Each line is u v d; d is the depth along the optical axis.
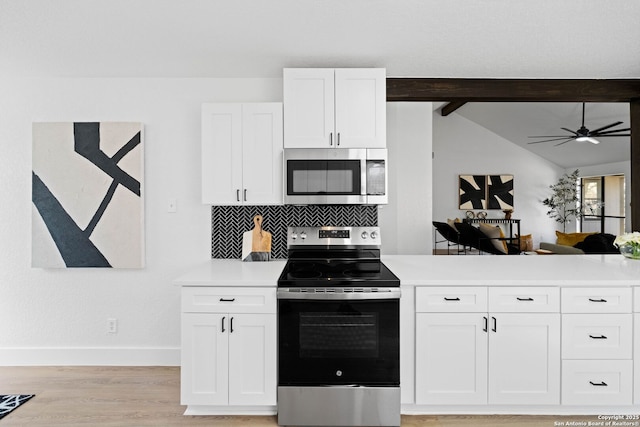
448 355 2.16
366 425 2.11
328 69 2.59
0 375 2.74
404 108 4.23
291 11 2.17
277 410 2.17
